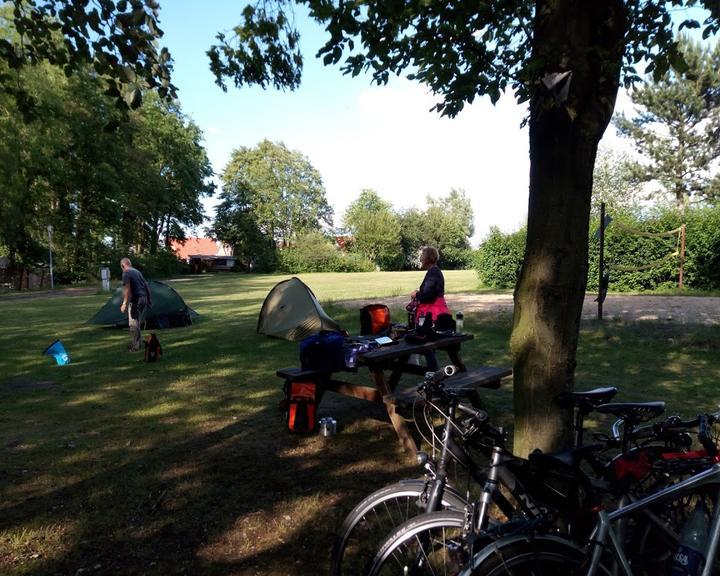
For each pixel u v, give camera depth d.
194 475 4.29
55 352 9.07
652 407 2.20
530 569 1.92
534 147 3.17
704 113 32.91
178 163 52.47
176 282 38.78
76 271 41.62
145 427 5.53
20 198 31.03
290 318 11.22
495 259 25.50
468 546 1.98
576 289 3.14
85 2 4.28
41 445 5.01
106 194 39.88
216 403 6.38
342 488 4.02
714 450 2.19
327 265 62.78
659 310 14.20
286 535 3.37
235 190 71.56
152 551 3.21
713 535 2.05
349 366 5.02
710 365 7.89
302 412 5.20
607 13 2.91
